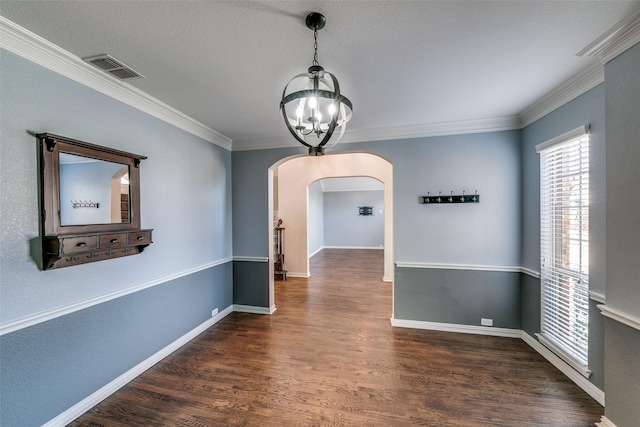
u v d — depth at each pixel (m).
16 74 1.63
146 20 1.50
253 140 3.90
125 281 2.33
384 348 2.89
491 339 3.09
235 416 1.93
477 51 1.82
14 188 1.62
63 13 1.43
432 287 3.37
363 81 2.22
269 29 1.58
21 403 1.65
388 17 1.49
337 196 11.06
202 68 2.02
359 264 7.71
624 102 1.58
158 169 2.69
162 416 1.93
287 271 6.35
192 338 3.15
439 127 3.26
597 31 1.61
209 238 3.52
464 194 3.24
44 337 1.76
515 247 3.12
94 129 2.08
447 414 1.93
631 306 1.54
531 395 2.11
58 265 1.78
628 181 1.56
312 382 2.31
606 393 1.71
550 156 2.62
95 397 2.06
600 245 1.99
